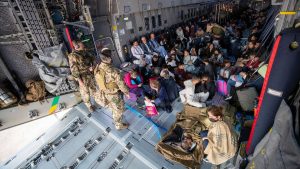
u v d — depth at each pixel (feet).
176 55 21.79
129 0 21.72
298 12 7.10
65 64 13.46
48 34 12.98
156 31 28.60
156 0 26.63
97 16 19.44
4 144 16.70
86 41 16.52
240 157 8.97
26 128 18.34
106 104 11.57
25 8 11.59
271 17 25.89
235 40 24.99
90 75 12.89
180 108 14.55
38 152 11.60
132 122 13.07
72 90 14.49
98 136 12.21
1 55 11.90
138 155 10.41
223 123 8.71
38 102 13.51
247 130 10.32
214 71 18.83
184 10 36.83
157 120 13.33
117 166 10.25
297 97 5.99
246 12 52.60
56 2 14.07
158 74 17.92
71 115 14.15
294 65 6.16
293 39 5.94
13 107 12.82
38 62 12.56
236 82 14.35
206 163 10.05
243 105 12.36
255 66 14.57
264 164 6.78
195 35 29.58
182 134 11.04
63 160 11.02
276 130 6.19
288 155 5.71
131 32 23.72
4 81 12.73
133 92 15.56
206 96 13.83
